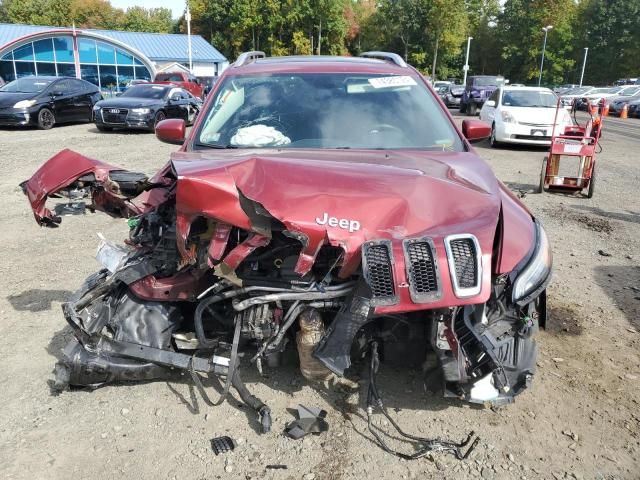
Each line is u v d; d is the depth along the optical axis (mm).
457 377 2705
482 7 72938
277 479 2723
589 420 3229
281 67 4543
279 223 2838
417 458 2857
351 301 2693
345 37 75188
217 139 3973
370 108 4152
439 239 2680
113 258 3414
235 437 3006
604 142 18203
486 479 2738
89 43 35812
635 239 7020
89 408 3250
